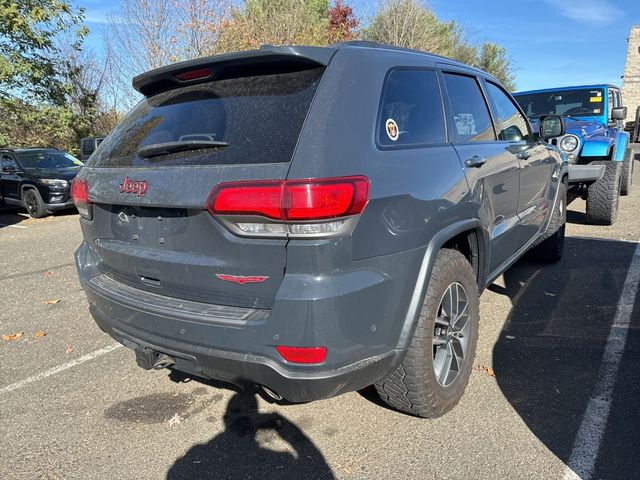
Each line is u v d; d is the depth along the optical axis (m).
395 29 21.73
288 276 2.02
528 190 4.05
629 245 6.08
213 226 2.16
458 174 2.77
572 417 2.77
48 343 4.06
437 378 2.68
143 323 2.44
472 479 2.35
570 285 4.82
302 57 2.28
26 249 7.72
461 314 2.88
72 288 5.54
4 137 15.64
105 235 2.78
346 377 2.10
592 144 6.67
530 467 2.40
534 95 8.88
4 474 2.51
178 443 2.74
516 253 3.96
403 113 2.58
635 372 3.20
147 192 2.34
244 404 3.08
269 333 2.04
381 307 2.19
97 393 3.27
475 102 3.48
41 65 14.77
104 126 20.28
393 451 2.58
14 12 13.21
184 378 3.43
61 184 10.77
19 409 3.10
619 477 2.31
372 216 2.12
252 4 18.81
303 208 1.94
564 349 3.56
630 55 35.44
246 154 2.13
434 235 2.49
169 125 2.59
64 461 2.61
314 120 2.11
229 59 2.42
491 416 2.82
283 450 2.65
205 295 2.29
